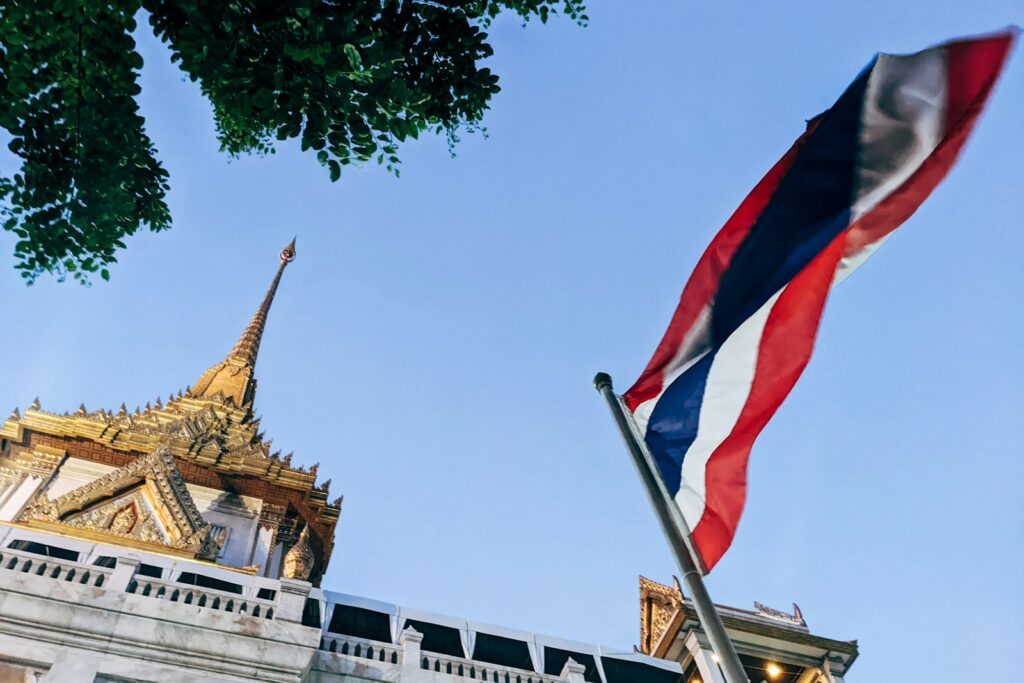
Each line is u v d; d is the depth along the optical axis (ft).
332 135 33.76
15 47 33.01
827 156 34.96
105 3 33.14
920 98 32.60
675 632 104.37
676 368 36.55
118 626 66.44
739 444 33.24
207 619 69.72
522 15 40.14
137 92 35.68
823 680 104.42
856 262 32.99
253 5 32.42
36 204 35.35
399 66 37.06
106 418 137.28
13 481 121.60
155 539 108.47
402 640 80.23
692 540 31.76
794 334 33.50
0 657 61.52
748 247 36.24
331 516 135.44
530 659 86.53
